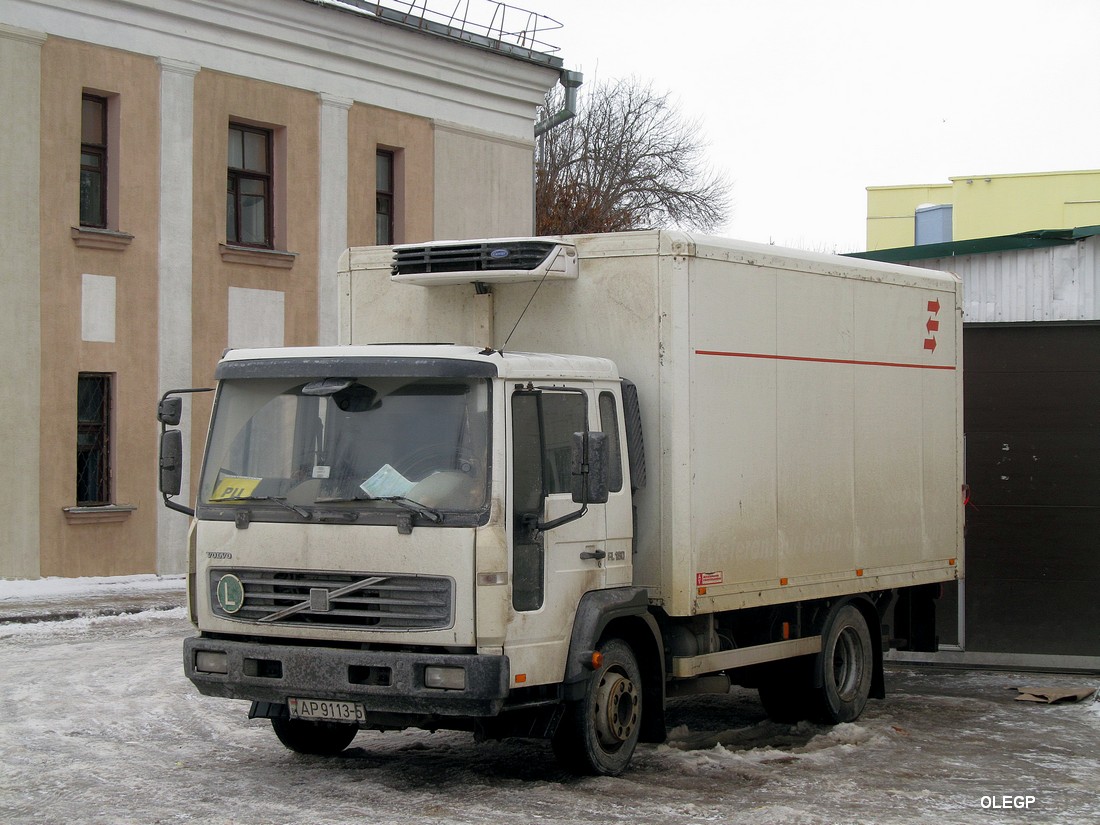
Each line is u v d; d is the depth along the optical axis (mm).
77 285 19531
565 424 7918
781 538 9469
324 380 7789
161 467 8195
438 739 9422
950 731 10133
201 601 7898
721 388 8883
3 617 15844
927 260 14578
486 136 26172
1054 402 13258
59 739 9125
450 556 7281
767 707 10367
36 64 18984
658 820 7082
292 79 22547
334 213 23234
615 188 48625
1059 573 13188
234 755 8688
